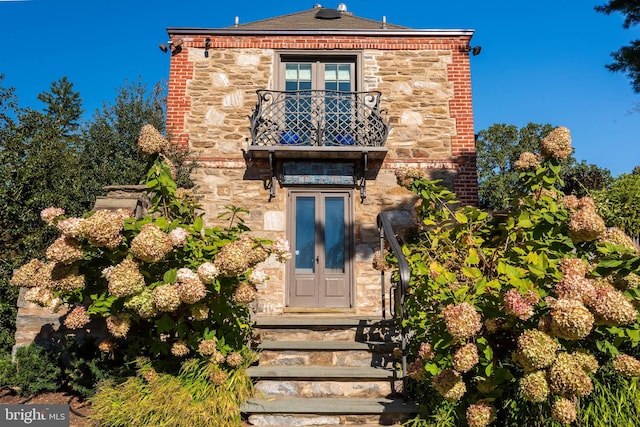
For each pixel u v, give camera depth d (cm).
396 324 474
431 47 843
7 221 674
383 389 429
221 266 361
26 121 762
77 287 377
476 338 319
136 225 382
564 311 269
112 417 348
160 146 420
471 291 347
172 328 404
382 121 789
